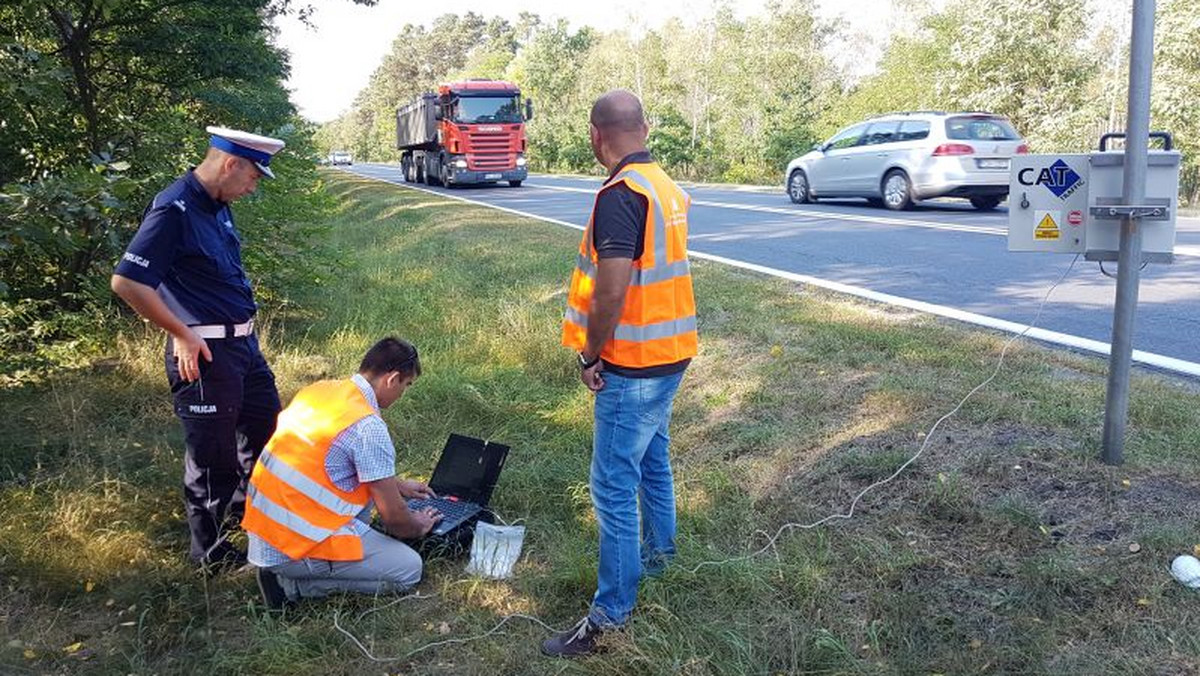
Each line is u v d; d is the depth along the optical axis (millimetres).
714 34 47094
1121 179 3850
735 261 10461
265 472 3568
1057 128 25531
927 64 32750
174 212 3654
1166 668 2814
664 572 3559
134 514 4387
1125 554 3334
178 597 3738
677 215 3100
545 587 3650
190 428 3877
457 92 29109
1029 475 3953
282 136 9453
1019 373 5309
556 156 51031
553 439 5293
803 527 3844
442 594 3648
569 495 4504
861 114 34688
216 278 3828
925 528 3723
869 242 11781
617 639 3158
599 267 2918
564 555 3850
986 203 16219
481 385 6227
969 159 15359
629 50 50281
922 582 3375
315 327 7980
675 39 49250
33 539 4062
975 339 6156
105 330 7137
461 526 4023
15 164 7449
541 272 9883
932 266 9641
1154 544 3340
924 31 34719
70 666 3277
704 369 6098
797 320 6984
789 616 3266
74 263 7145
